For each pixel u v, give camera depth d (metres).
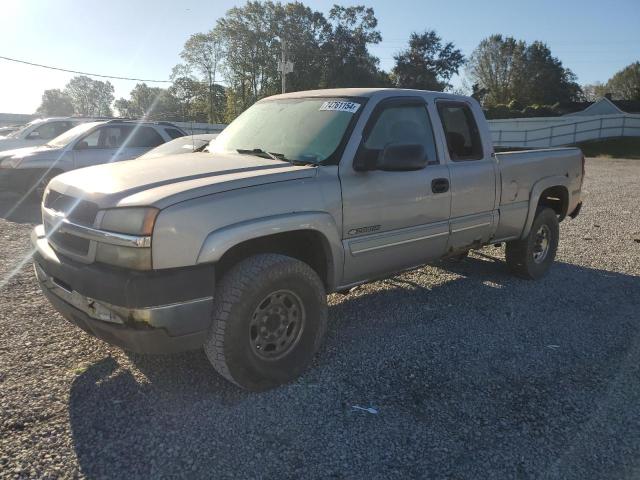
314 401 3.39
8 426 2.99
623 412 3.36
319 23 72.88
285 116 4.53
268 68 72.62
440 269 6.45
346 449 2.92
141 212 3.00
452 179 4.70
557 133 37.69
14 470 2.64
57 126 13.80
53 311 4.70
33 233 3.95
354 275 4.07
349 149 3.93
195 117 80.69
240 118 5.09
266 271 3.34
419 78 79.38
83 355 3.89
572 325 4.77
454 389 3.59
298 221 3.52
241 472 2.71
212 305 3.18
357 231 3.97
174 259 3.03
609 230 9.05
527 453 2.94
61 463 2.72
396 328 4.61
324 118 4.23
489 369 3.89
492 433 3.11
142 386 3.50
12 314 4.61
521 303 5.32
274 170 3.63
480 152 5.11
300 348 3.64
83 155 10.75
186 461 2.78
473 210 4.99
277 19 72.62
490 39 90.00
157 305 2.99
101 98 117.50
